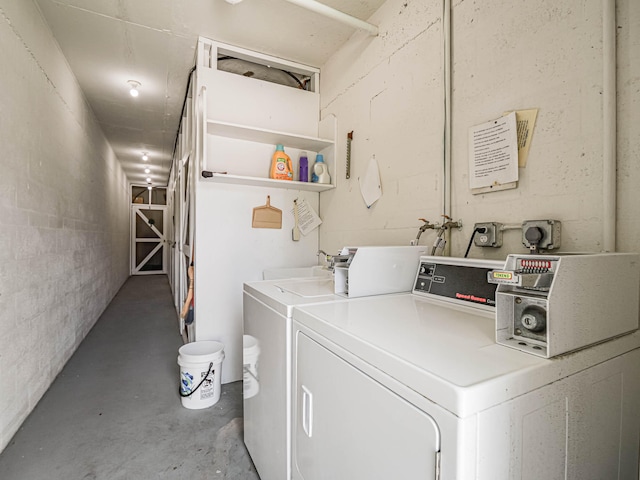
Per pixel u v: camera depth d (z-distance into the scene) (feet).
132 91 10.18
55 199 8.25
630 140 3.14
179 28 7.38
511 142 4.11
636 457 2.80
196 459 5.17
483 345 2.40
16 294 5.95
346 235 7.72
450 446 1.71
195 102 8.16
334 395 2.77
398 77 6.11
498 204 4.32
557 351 2.22
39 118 7.14
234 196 8.04
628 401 2.72
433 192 5.31
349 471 2.55
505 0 4.23
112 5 6.66
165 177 26.07
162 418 6.32
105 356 9.59
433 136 5.31
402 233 5.98
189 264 9.01
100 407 6.71
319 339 3.04
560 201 3.65
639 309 2.99
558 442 2.16
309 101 8.95
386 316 3.24
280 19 7.06
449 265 4.18
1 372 5.37
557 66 3.68
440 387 1.79
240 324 8.09
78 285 10.50
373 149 6.79
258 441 4.66
